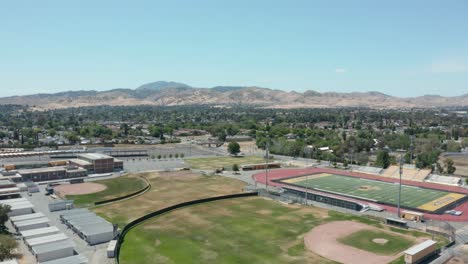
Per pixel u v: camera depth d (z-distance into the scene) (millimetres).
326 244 101188
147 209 134375
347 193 163500
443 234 108188
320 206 142375
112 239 103000
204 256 92750
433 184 183625
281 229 113875
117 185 174375
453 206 142625
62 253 90062
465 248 98812
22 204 128625
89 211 124062
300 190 163875
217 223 119812
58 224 115188
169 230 112750
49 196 151750
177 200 148375
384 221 122562
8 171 189625
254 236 107562
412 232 111562
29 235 99875
